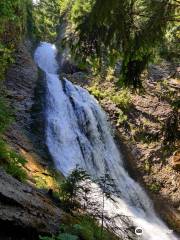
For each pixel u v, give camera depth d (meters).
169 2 7.79
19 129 16.89
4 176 8.11
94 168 19.59
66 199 9.64
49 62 35.31
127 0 7.60
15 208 6.70
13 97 19.34
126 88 9.90
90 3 8.30
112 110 24.06
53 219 7.44
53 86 23.12
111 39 8.05
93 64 8.91
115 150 22.16
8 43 23.11
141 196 19.47
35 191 8.91
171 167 20.56
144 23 7.97
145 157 21.52
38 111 19.28
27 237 6.35
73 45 8.64
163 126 9.09
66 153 18.31
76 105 22.39
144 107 23.50
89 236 7.46
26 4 36.75
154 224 17.19
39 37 44.62
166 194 19.92
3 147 10.48
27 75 22.89
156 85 24.28
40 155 16.06
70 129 20.28
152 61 9.26
